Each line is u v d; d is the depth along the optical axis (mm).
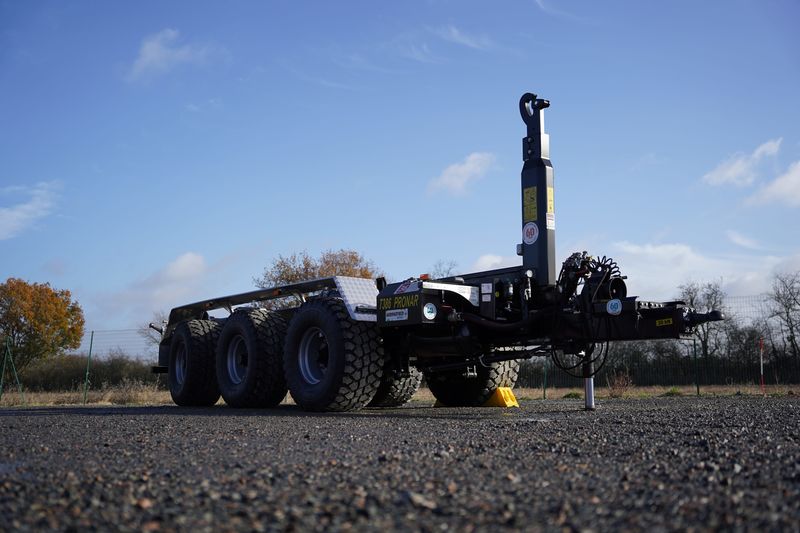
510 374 10633
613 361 19562
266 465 4098
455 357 8961
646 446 4766
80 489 3408
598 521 2686
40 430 6723
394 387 10531
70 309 42844
